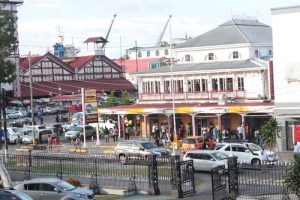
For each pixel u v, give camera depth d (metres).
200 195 29.39
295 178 20.83
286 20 50.09
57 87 107.44
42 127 65.62
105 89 110.06
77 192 26.58
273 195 26.27
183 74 64.44
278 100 50.69
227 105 56.09
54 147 55.69
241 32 67.62
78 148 52.41
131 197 29.31
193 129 58.81
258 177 29.41
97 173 32.84
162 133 57.62
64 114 93.81
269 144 45.97
